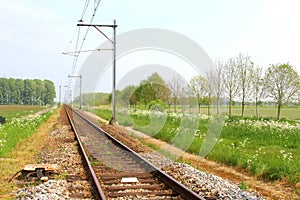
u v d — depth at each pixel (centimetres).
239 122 2234
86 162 1204
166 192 864
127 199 810
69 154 1460
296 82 2395
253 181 1036
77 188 907
